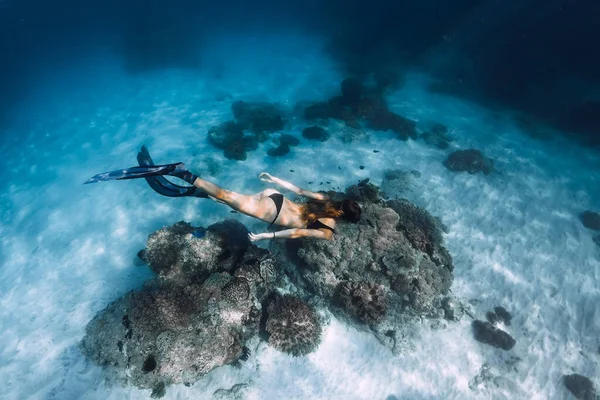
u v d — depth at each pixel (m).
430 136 15.58
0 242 10.02
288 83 21.55
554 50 21.78
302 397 6.48
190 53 26.08
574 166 15.13
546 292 9.18
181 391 6.32
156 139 14.77
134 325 6.05
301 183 11.86
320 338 7.16
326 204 3.39
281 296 7.28
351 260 7.43
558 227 11.50
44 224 10.51
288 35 32.19
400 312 7.66
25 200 11.76
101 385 6.40
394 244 7.70
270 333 6.73
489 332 7.87
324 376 6.78
